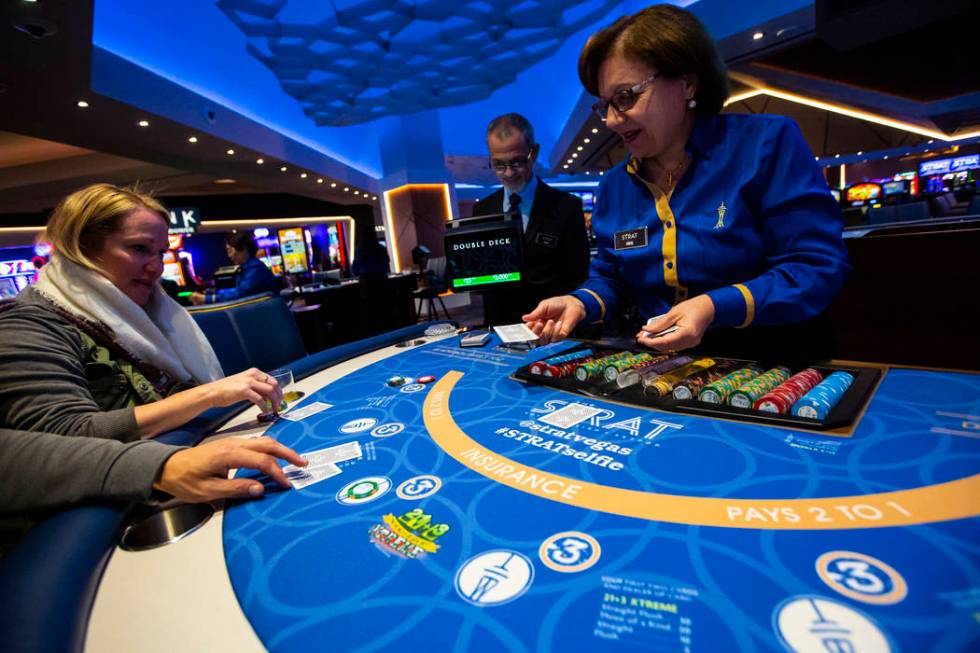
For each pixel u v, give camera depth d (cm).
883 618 42
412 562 56
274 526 67
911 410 81
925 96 684
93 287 117
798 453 72
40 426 86
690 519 59
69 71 408
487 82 744
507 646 43
